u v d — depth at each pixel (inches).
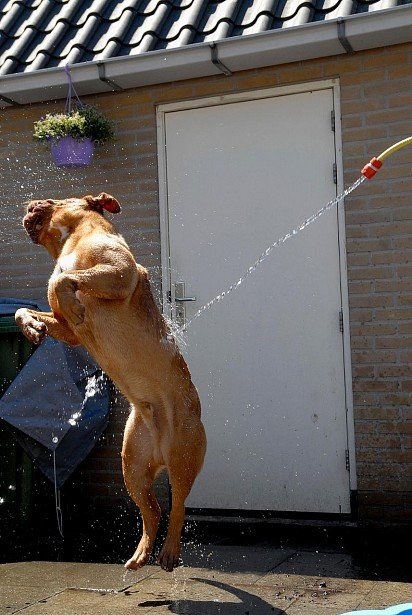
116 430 251.4
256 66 237.0
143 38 242.1
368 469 225.0
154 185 252.1
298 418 234.2
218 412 242.7
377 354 225.1
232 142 243.9
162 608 164.6
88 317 161.3
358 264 227.8
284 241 237.1
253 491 238.5
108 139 252.7
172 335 171.9
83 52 250.8
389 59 225.8
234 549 208.4
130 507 250.4
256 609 162.6
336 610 160.6
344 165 230.1
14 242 269.7
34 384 228.2
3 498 231.1
